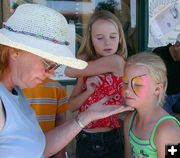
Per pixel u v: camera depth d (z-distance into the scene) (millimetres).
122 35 2211
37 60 1365
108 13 2189
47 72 1399
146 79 1760
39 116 2002
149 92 1768
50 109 2051
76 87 2264
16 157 1319
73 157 3152
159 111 1783
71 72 2170
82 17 4012
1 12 3760
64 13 3971
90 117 1743
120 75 2064
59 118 2156
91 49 2236
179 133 1679
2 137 1307
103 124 2129
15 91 1469
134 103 1772
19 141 1338
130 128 1882
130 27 4184
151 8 4172
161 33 4246
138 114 1832
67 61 1381
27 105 1531
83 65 1432
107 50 2135
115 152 2189
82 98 2143
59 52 1362
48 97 2037
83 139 2178
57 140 1721
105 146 2160
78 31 3984
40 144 1437
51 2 3932
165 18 4230
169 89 3412
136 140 1810
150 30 4203
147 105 1776
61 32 1395
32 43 1334
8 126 1312
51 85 2055
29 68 1365
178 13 4273
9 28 1368
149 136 1746
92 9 4043
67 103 2168
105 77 2088
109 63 2078
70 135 1744
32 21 1362
